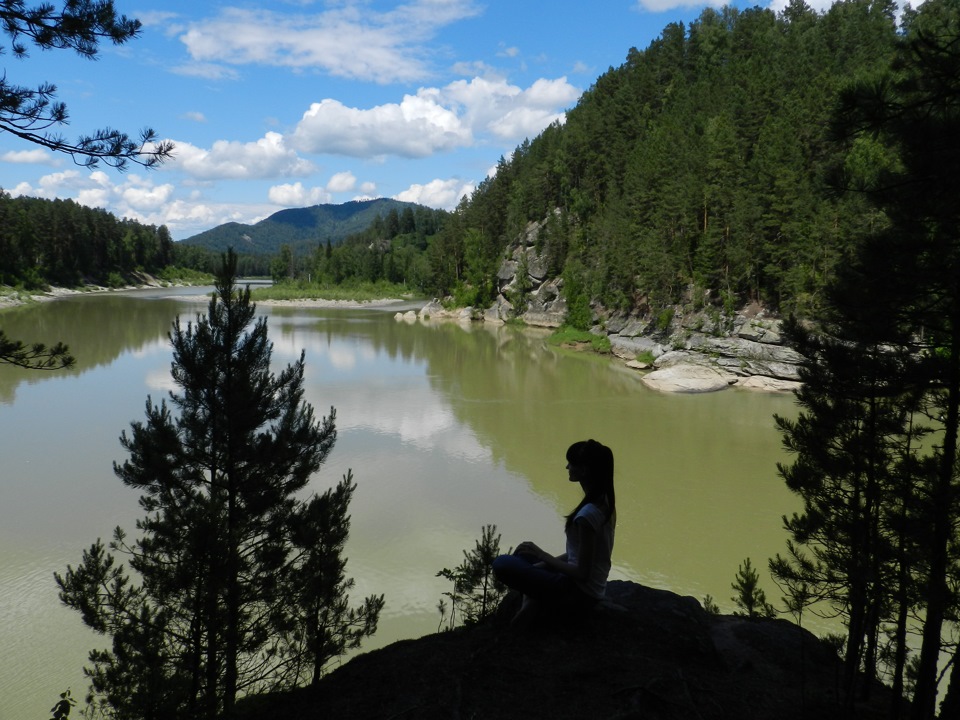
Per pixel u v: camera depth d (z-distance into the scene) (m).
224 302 10.78
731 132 79.00
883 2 118.50
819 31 115.75
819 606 19.23
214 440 10.94
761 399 50.59
